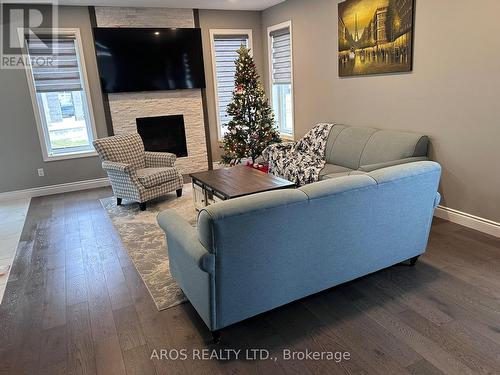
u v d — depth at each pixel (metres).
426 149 3.57
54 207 4.67
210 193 3.78
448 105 3.36
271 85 6.26
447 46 3.26
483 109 3.07
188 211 4.27
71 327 2.25
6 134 4.96
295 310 2.29
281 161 4.59
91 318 2.33
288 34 5.57
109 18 5.21
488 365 1.78
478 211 3.28
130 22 5.34
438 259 2.82
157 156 4.92
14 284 2.79
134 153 4.80
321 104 5.12
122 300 2.51
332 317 2.21
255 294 2.01
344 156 4.27
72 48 5.12
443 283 2.49
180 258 2.21
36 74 5.00
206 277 1.87
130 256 3.18
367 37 4.09
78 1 4.79
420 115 3.65
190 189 5.20
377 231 2.33
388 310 2.24
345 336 2.04
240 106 5.45
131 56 5.36
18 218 4.31
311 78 5.23
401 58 3.72
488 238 3.14
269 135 5.55
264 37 6.19
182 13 5.62
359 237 2.26
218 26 5.91
